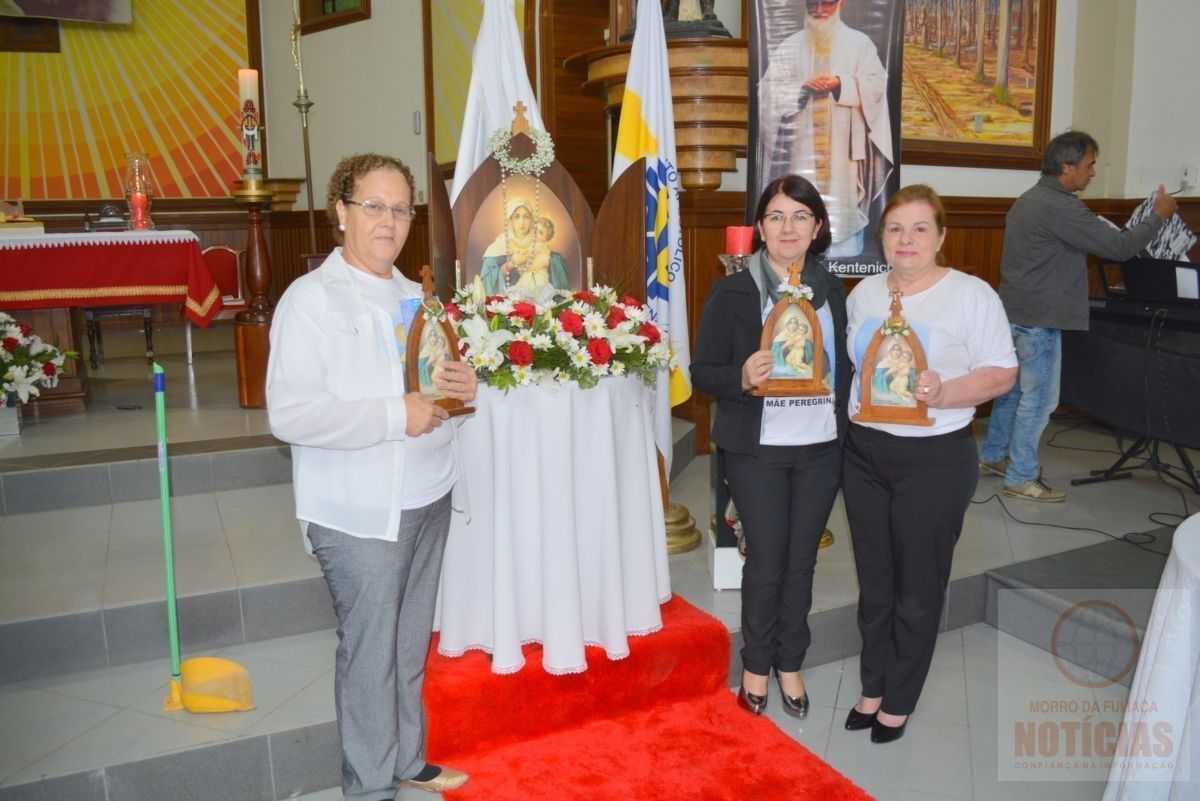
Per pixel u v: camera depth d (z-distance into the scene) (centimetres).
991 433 480
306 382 201
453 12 666
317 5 820
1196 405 435
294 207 891
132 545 339
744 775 250
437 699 256
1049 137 619
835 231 466
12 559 325
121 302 512
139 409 511
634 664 282
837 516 423
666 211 356
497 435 256
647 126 352
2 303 478
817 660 321
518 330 253
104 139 862
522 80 337
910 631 258
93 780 229
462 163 338
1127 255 418
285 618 305
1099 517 418
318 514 210
